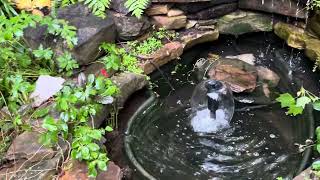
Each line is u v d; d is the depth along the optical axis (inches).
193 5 81.1
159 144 66.2
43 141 54.8
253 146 65.9
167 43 79.4
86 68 69.9
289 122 69.4
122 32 76.9
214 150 65.4
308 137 66.1
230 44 84.7
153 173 61.7
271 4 80.7
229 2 83.0
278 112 71.0
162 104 72.9
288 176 60.6
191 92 75.2
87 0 74.0
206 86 70.1
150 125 69.2
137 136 67.0
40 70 68.5
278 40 83.9
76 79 68.1
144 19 78.1
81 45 68.0
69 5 75.3
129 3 74.5
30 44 70.1
